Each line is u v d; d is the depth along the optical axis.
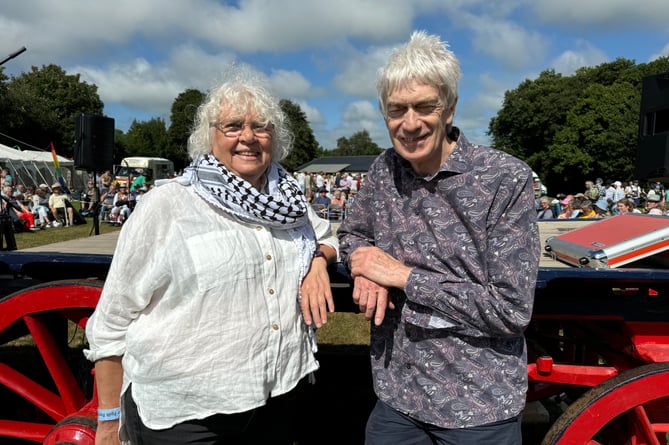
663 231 1.77
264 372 1.46
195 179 1.49
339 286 2.38
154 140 65.31
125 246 1.40
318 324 1.53
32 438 2.31
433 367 1.47
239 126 1.47
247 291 1.43
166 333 1.41
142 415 1.45
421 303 1.42
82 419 2.00
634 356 1.96
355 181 23.34
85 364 2.54
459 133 1.51
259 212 1.47
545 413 3.13
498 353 1.45
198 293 1.39
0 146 21.52
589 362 2.62
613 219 2.39
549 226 3.53
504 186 1.38
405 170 1.54
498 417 1.43
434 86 1.37
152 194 1.45
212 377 1.41
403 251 1.52
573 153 45.44
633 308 1.96
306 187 21.22
